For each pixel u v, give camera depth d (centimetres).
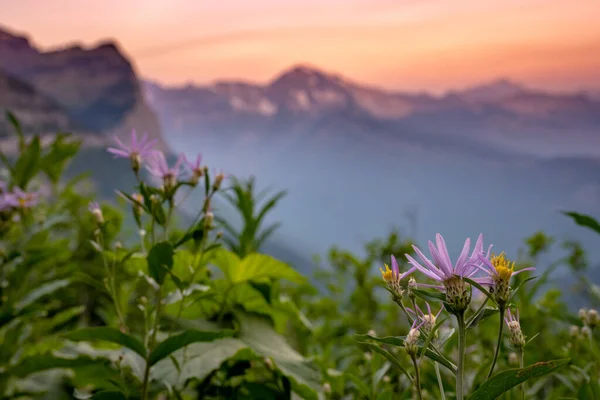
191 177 204
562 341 289
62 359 231
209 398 254
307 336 358
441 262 118
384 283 126
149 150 205
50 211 375
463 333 117
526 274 277
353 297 457
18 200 302
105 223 218
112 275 218
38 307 269
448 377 235
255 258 266
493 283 116
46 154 317
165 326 256
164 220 202
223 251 263
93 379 249
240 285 278
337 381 268
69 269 313
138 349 198
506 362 229
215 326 263
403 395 213
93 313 397
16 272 289
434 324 122
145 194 199
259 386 251
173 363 228
